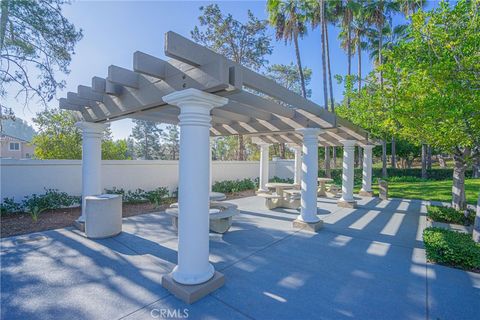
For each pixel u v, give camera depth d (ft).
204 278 10.33
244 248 15.78
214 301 9.82
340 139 30.40
